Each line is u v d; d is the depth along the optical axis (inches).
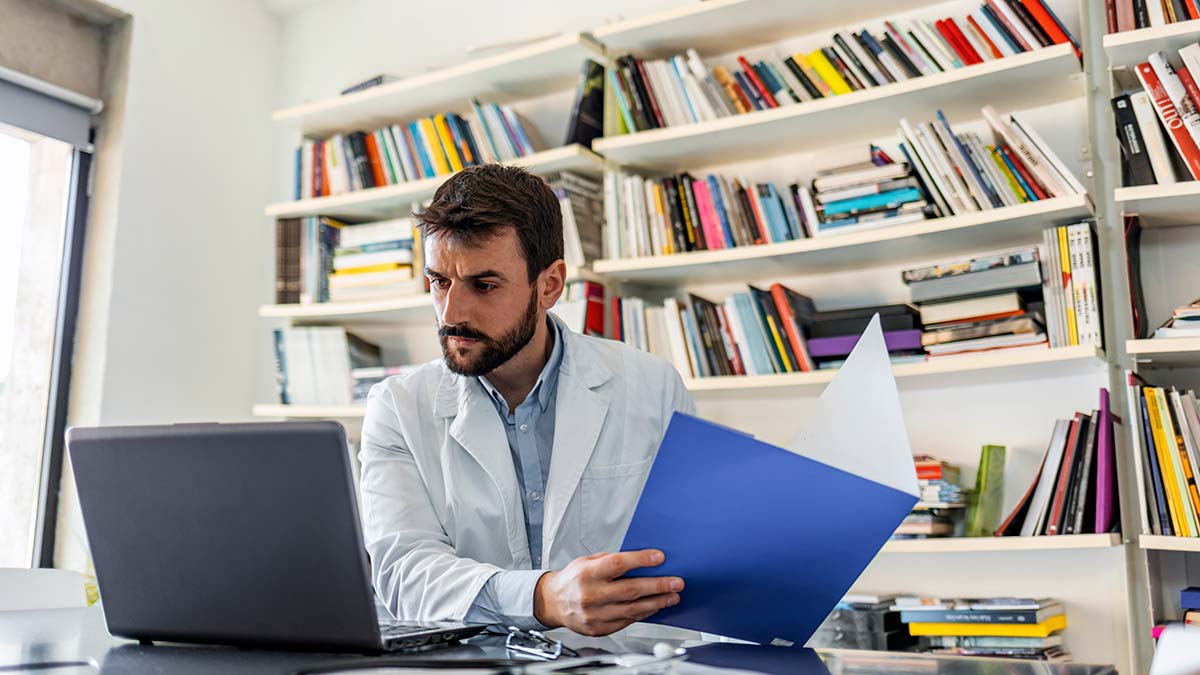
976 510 84.4
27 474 114.6
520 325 50.1
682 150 101.8
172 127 125.0
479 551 53.8
